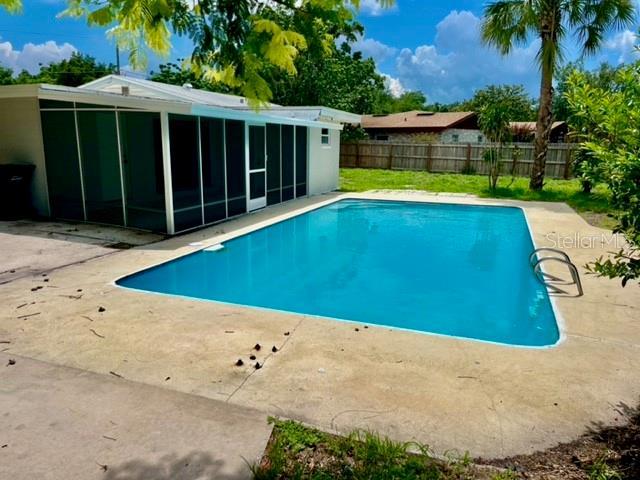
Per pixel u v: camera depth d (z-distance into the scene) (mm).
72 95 7906
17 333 3861
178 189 8227
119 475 2176
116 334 3871
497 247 8625
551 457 2359
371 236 9516
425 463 2287
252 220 9828
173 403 2811
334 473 2215
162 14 1788
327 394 2947
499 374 3262
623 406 2859
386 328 4105
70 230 8117
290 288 6316
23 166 8742
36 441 2424
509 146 18656
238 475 2184
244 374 3201
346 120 15414
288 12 2105
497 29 13188
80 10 1958
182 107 7566
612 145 2363
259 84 2029
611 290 5375
